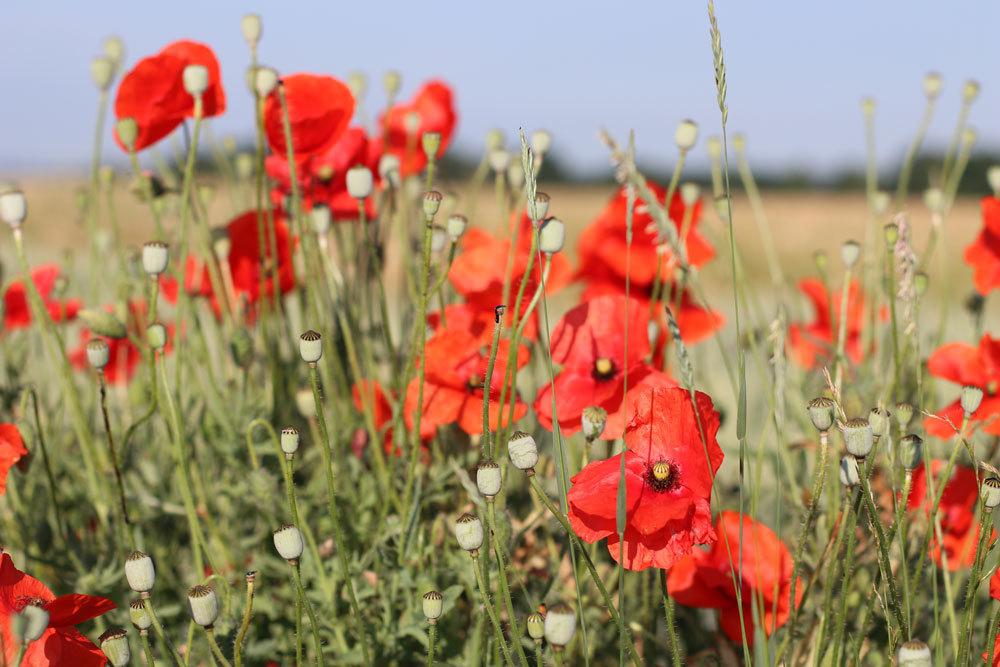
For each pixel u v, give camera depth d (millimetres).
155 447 3123
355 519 2551
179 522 2928
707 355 4453
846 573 1784
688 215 2848
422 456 2736
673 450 1855
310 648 2375
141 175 2916
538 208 1883
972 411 1803
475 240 2818
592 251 3025
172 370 3748
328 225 2742
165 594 2760
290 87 2738
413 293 3014
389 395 2729
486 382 1904
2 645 1702
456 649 2305
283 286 3141
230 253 3068
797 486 2797
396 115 3531
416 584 2232
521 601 2375
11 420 3025
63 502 2980
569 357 2281
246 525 2883
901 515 1817
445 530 2549
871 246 3219
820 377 2867
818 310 3459
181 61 2688
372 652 2209
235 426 2676
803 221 20141
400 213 3045
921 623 2455
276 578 2664
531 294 2496
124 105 2715
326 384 2826
